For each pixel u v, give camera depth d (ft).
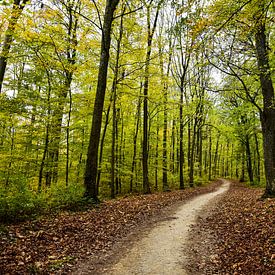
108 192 82.94
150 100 63.57
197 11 22.33
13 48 43.37
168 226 33.60
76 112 54.39
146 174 68.90
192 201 56.39
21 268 19.16
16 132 52.90
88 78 53.26
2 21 37.88
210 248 25.40
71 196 39.06
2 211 29.43
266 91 44.96
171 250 24.90
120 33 52.75
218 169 205.36
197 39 23.81
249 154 110.42
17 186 35.22
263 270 19.25
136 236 29.07
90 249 24.43
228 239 27.17
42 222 30.04
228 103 97.14
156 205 47.16
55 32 43.16
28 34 39.86
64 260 21.43
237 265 20.66
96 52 51.85
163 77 60.49
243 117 103.45
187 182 108.68
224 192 78.79
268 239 24.34
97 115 43.09
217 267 20.97
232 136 111.55
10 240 23.79
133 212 39.47
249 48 38.68
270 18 24.35
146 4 42.50
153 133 95.66
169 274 19.84
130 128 90.17
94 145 42.78
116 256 23.26
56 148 54.95
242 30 26.00
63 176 68.49
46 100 50.24
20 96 48.03
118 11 51.85
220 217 37.70
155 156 91.50
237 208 42.16
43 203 35.86
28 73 49.03
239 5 22.26
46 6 39.93
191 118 92.84
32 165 55.06
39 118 51.39
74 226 29.43
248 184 103.76
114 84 54.49
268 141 45.42
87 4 46.24
